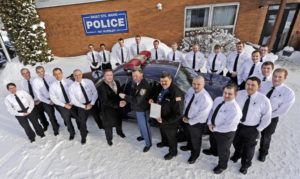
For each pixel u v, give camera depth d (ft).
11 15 25.88
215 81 12.99
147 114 9.89
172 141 9.77
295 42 28.99
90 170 10.06
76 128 13.97
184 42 27.84
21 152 11.78
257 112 8.04
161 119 8.83
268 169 9.37
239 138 9.04
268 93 9.03
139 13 28.09
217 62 15.62
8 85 10.57
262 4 24.59
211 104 8.28
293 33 28.04
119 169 10.00
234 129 7.97
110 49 31.30
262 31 27.40
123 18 28.58
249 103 8.15
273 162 9.77
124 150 11.31
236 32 27.99
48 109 12.24
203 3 26.45
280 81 8.57
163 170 9.74
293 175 8.98
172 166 9.94
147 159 10.52
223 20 27.78
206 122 9.49
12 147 12.32
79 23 29.66
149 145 11.03
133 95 9.50
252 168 9.47
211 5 26.45
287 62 25.00
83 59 30.68
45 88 11.98
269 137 9.39
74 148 11.80
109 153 11.17
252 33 27.63
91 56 20.39
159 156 10.66
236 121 7.66
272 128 9.17
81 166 10.36
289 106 8.48
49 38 31.19
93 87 11.66
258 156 10.18
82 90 11.00
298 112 13.91
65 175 9.86
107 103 10.31
